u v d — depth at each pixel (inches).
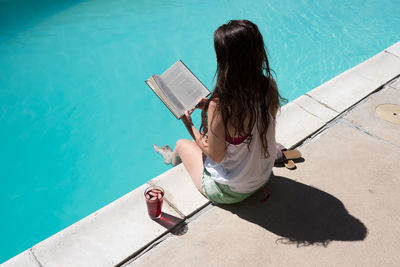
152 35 231.9
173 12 255.1
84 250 91.0
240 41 68.7
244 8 261.3
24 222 139.4
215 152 82.0
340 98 141.8
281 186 107.1
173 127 179.8
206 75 204.5
